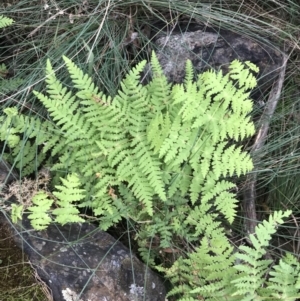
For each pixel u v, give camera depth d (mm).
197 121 832
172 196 887
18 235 795
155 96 866
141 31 1002
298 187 981
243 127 842
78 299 764
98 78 929
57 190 863
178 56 951
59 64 930
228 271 808
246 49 963
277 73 970
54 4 949
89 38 960
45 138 853
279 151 968
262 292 794
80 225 846
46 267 776
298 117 986
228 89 845
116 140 853
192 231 906
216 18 969
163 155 871
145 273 822
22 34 986
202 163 854
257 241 790
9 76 961
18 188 806
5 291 750
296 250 963
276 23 1021
